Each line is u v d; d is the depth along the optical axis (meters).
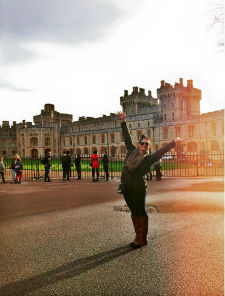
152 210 7.68
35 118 104.62
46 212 7.72
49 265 4.10
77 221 6.68
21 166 16.27
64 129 99.50
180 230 5.75
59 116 107.94
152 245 4.87
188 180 15.80
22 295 3.27
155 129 73.12
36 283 3.55
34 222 6.62
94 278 3.66
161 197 9.88
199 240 5.08
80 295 3.25
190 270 3.83
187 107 75.50
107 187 13.34
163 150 4.66
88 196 10.52
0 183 16.17
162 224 6.23
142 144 4.76
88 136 90.19
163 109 74.44
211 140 60.72
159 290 3.32
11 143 106.81
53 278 3.68
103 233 5.66
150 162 4.70
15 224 6.45
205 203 8.65
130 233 5.64
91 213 7.54
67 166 16.58
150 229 5.86
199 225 6.10
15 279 3.67
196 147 63.88
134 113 86.75
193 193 10.77
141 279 3.61
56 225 6.33
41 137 93.00
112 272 3.83
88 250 4.69
